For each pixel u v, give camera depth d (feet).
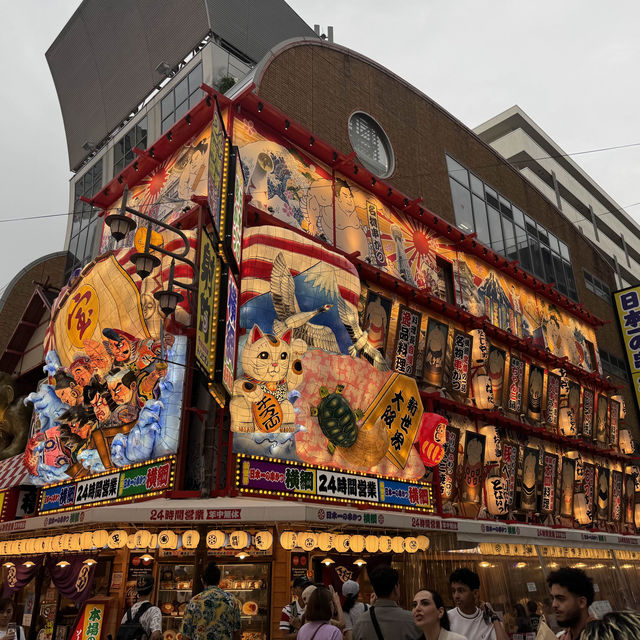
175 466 39.09
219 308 38.37
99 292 47.14
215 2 77.56
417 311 57.52
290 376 43.04
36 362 71.51
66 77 100.63
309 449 42.52
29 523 43.62
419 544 43.62
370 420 46.98
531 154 169.78
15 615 48.91
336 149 62.03
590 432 81.20
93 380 47.11
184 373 41.65
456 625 18.03
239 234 43.96
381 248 59.72
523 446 65.82
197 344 33.88
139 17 85.51
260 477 39.45
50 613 46.03
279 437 41.22
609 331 108.17
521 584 51.03
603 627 8.03
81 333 48.14
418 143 76.28
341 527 42.70
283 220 50.80
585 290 106.42
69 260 89.86
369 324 53.78
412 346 56.54
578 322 92.38
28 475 50.83
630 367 90.27
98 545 37.55
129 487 41.68
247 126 51.44
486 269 74.59
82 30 95.25
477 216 83.71
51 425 49.65
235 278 42.47
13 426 65.82
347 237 56.39
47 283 79.30
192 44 79.25
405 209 64.18
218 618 18.10
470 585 18.37
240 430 39.65
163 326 42.22
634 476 85.05
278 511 35.45
